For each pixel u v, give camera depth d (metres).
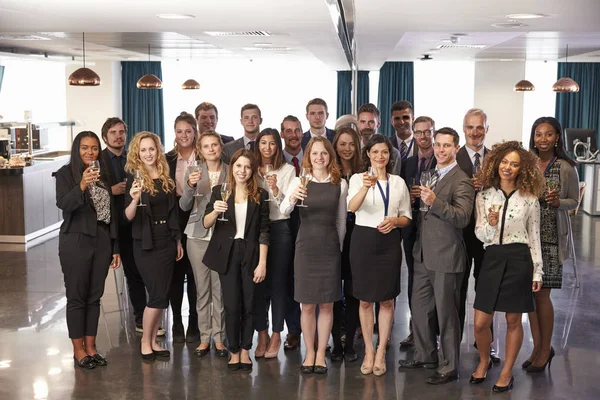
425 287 4.96
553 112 16.52
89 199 4.95
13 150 11.65
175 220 5.14
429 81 17.12
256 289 5.04
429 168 5.47
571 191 4.94
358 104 17.67
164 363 5.17
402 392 4.65
